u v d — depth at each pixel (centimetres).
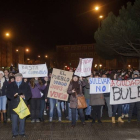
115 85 834
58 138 652
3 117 848
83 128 762
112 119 840
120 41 1847
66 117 927
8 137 664
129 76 1260
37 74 947
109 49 2253
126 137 661
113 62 6669
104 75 883
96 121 861
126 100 845
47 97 874
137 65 6500
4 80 816
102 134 691
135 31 1678
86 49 7594
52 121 866
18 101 645
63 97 848
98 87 806
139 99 860
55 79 848
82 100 780
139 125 802
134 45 1986
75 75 882
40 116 859
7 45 6675
